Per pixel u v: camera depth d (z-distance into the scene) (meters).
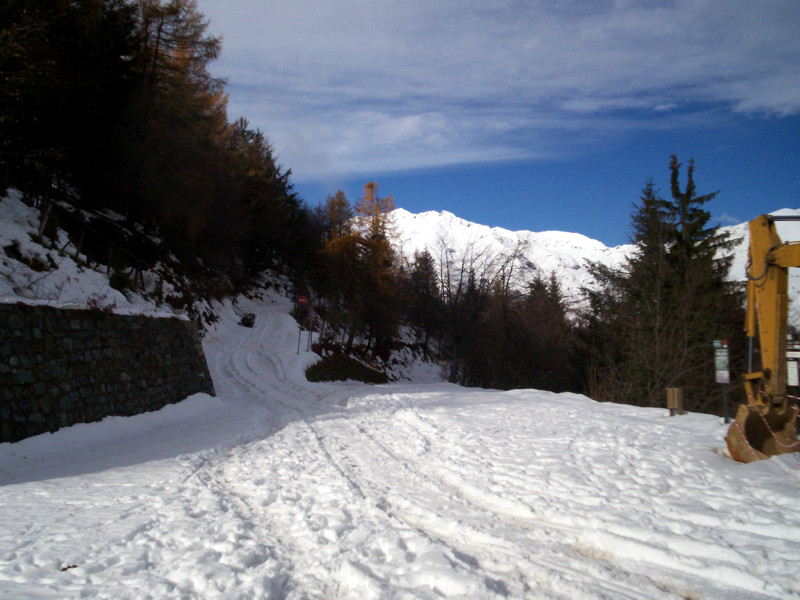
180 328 18.45
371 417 15.24
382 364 51.62
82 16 22.03
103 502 6.86
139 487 7.64
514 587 4.30
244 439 12.00
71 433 10.99
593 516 5.94
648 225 27.44
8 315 10.34
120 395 13.48
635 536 5.40
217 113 38.06
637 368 25.12
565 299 41.06
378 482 7.88
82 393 11.95
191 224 33.53
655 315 25.22
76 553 4.97
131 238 29.17
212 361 30.48
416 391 23.69
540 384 36.91
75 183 26.64
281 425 14.32
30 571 4.55
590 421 12.31
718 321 24.75
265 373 28.77
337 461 9.35
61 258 17.27
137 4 27.11
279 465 9.09
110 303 15.69
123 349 14.26
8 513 6.33
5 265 14.16
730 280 27.44
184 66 29.81
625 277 28.30
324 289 49.06
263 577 4.37
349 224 48.22
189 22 28.67
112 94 24.20
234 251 48.03
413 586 4.31
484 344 36.97
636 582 4.48
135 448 10.82
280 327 43.72
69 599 4.04
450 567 4.56
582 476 7.67
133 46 25.73
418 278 42.59
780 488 6.51
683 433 10.56
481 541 5.43
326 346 41.22
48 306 11.59
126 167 26.41
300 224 66.25
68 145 23.11
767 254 8.09
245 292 55.66
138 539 5.41
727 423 11.10
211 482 8.16
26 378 10.36
